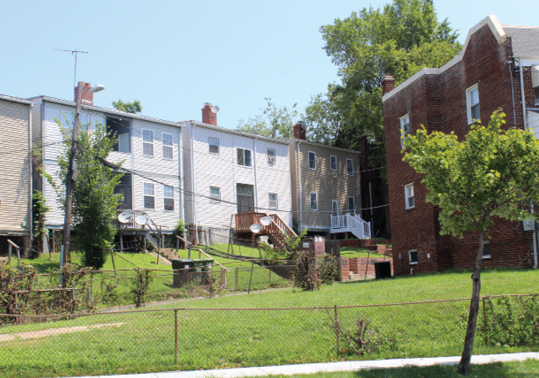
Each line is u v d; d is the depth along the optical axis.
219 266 28.30
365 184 49.44
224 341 12.38
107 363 10.89
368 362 10.95
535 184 10.53
